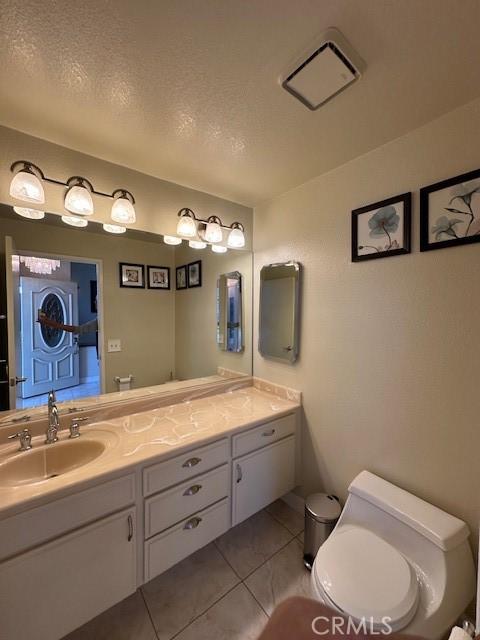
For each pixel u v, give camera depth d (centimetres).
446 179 116
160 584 136
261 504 163
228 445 146
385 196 136
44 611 96
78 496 101
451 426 118
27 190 118
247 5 73
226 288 209
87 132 126
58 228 148
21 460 118
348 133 127
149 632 116
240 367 218
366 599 93
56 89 101
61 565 98
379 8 74
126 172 157
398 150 130
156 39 82
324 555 110
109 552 109
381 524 122
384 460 141
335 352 162
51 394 137
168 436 136
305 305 179
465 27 78
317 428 175
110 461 113
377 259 141
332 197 160
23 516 91
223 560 150
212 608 126
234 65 91
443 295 119
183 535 130
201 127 123
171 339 189
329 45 83
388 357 138
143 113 114
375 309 142
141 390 178
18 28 79
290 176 168
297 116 116
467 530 110
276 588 135
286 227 190
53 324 148
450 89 102
